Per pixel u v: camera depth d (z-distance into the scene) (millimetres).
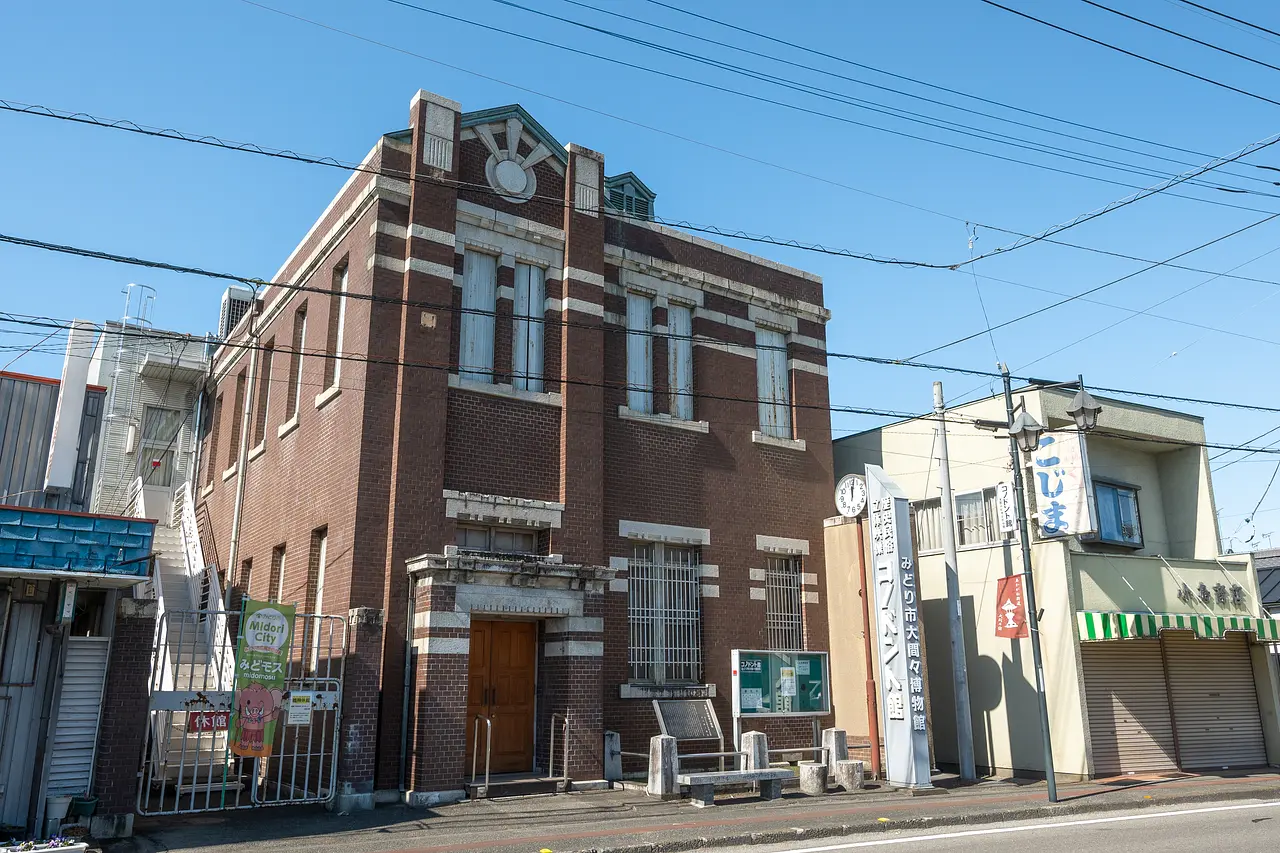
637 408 18703
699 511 18734
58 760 11266
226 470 21938
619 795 14469
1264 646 20797
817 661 18359
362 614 13828
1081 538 19984
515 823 12078
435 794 13469
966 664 19422
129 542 11766
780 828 11672
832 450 21516
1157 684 19062
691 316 20000
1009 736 18500
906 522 17000
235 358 22844
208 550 22750
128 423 25906
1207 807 14641
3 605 11430
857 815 12789
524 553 16312
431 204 16281
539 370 17406
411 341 15547
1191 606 19719
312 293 18500
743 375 20250
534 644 16047
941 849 10648
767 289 21125
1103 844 11016
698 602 18359
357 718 13445
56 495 15664
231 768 16078
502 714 15461
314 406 17078
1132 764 18062
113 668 11703
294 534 17156
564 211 18078
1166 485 22453
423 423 15375
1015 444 15914
